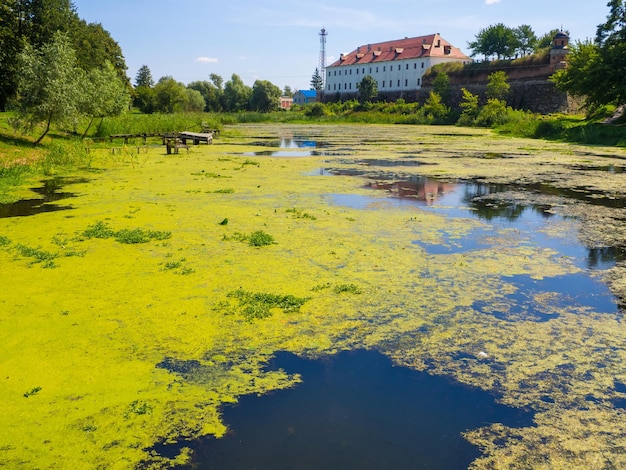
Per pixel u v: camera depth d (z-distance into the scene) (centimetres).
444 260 792
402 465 359
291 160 2216
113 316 582
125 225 995
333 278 707
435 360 499
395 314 596
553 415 415
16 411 408
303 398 439
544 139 3678
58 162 1855
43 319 573
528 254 829
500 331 558
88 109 2586
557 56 5762
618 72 3541
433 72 7588
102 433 386
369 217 1079
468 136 4131
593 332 556
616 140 3133
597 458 363
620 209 1195
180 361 490
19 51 3012
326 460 364
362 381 464
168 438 384
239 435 390
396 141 3556
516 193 1410
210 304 617
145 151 2472
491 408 426
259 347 519
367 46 10394
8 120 2145
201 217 1067
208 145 3077
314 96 13238
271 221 1033
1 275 712
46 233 935
